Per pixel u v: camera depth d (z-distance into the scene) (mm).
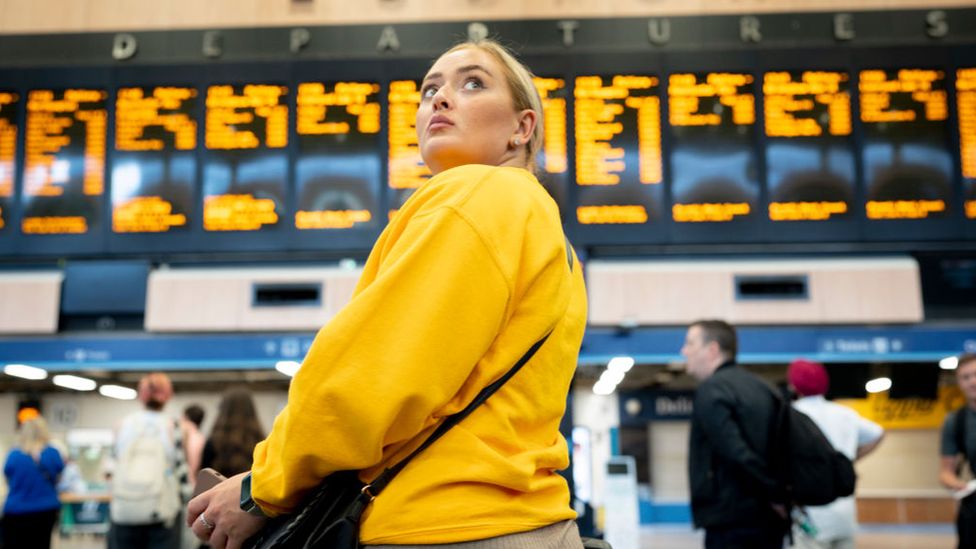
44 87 7094
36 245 6930
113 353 7305
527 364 1071
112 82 7094
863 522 17453
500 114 1286
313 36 7227
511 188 1088
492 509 982
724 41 7051
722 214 6773
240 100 7055
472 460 988
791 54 6922
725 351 3268
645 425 18094
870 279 7156
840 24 7035
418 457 995
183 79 7078
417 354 946
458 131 1267
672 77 6965
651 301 7156
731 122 6883
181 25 7227
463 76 1305
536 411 1076
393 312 963
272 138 6992
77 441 17125
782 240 6730
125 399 17422
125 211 6941
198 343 7312
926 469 17516
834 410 3844
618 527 6773
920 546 12398
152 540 4695
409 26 7215
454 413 1012
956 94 6832
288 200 6918
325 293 7238
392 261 1019
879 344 7164
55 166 7012
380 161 6934
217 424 4203
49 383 15125
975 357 3730
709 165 6832
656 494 17891
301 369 954
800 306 7156
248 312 7254
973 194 6711
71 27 7211
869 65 6891
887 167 6770
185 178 6961
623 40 7066
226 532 1070
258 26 7227
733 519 2939
